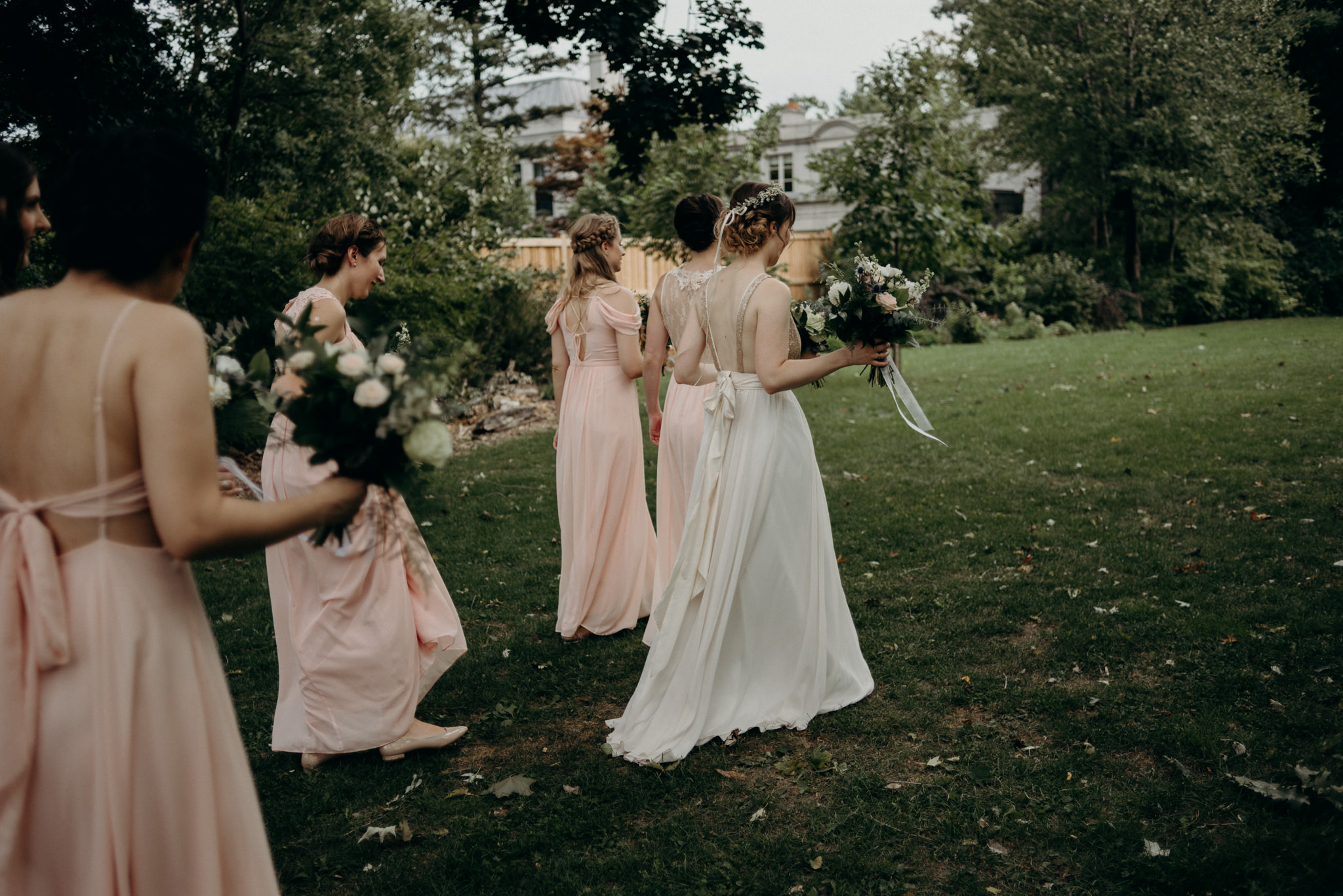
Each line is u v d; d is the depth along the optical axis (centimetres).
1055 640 394
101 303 147
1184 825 258
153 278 154
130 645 145
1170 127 2228
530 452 885
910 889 241
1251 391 1034
